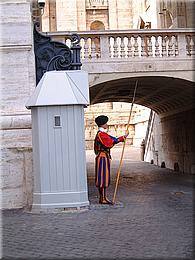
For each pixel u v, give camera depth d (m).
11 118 10.76
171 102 20.69
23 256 6.17
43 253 6.30
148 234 7.37
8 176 10.61
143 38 15.07
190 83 15.79
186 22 24.58
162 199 11.93
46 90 9.99
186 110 19.81
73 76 10.27
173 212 9.61
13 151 10.68
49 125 9.92
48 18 43.91
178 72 15.23
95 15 45.81
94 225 8.20
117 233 7.48
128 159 29.92
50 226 8.19
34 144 10.00
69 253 6.27
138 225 8.13
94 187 15.52
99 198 11.33
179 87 17.23
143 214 9.35
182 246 6.54
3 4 11.09
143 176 19.45
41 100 9.86
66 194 9.86
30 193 10.65
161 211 9.75
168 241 6.86
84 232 7.61
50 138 9.91
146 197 12.40
